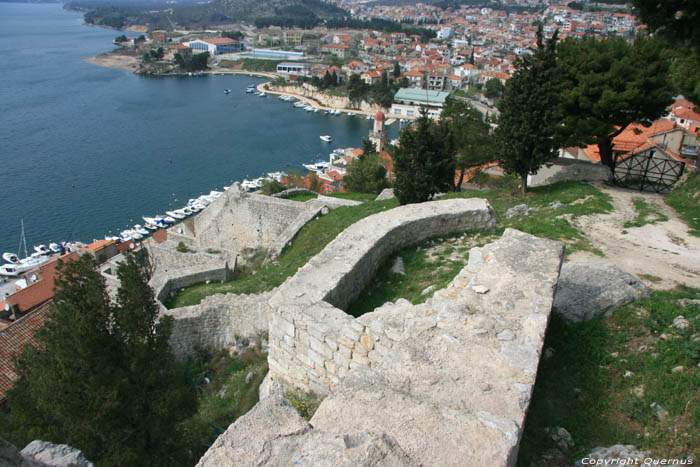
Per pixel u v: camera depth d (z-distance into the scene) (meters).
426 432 5.87
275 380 12.11
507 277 10.05
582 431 8.34
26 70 182.50
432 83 172.12
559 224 17.88
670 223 18.28
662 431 7.77
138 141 107.81
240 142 112.12
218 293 22.83
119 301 12.42
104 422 11.67
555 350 10.44
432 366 7.41
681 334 9.69
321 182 65.69
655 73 23.16
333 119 141.25
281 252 28.62
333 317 10.61
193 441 13.81
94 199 77.69
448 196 27.16
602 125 23.28
